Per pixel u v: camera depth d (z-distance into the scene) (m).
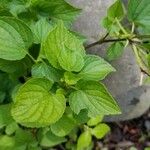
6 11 0.30
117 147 0.46
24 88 0.25
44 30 0.29
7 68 0.30
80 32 0.35
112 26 0.31
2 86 0.36
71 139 0.42
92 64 0.27
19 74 0.31
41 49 0.27
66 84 0.27
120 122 0.46
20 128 0.35
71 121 0.32
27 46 0.28
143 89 0.40
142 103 0.41
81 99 0.26
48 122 0.26
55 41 0.25
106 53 0.35
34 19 0.31
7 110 0.32
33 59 0.28
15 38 0.27
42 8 0.30
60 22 0.25
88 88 0.26
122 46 0.32
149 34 0.32
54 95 0.26
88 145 0.41
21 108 0.25
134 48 0.32
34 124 0.28
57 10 0.30
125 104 0.40
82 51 0.26
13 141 0.35
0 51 0.27
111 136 0.46
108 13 0.31
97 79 0.26
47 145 0.36
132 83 0.38
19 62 0.30
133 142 0.46
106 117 0.42
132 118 0.43
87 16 0.35
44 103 0.25
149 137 0.46
